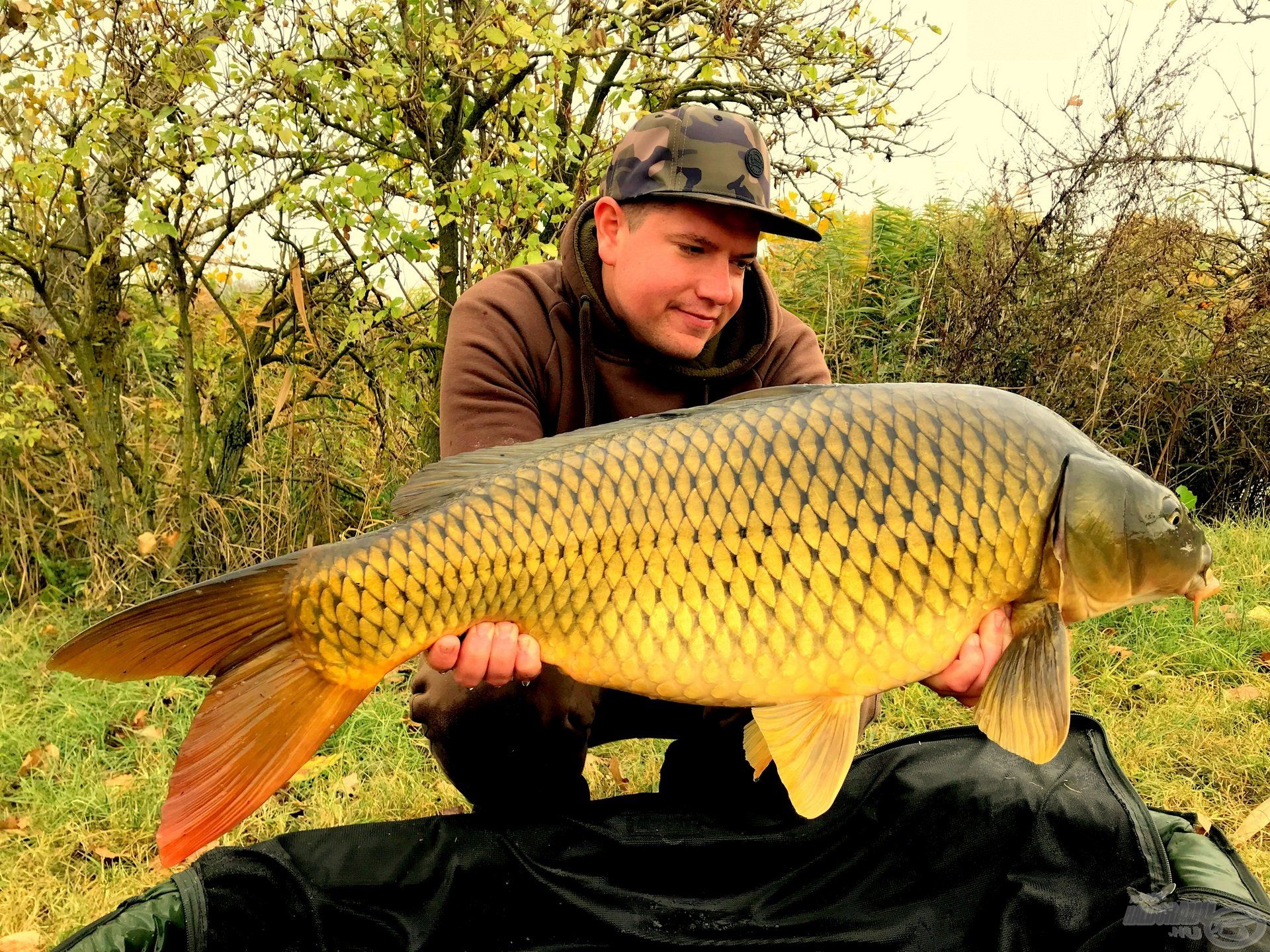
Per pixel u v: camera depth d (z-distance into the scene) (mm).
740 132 1132
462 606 904
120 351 2461
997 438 918
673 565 898
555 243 2408
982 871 1110
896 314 3092
